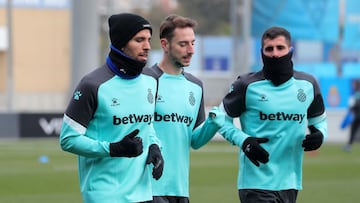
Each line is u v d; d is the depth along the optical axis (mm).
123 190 10203
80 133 10047
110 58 10242
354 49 66312
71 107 10086
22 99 95188
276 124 12047
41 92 97938
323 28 62219
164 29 11938
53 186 24781
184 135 12016
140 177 10406
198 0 120750
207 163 33031
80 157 10508
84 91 10062
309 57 68125
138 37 10094
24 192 23328
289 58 11883
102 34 85688
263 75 12133
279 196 12062
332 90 55594
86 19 48219
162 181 11828
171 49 11914
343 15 66000
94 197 10172
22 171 29000
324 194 23219
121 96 10188
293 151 12180
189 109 12039
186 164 12117
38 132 46750
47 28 98188
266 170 12047
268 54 11875
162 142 11875
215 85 85562
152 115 10594
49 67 98625
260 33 60406
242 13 59312
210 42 90125
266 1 60219
